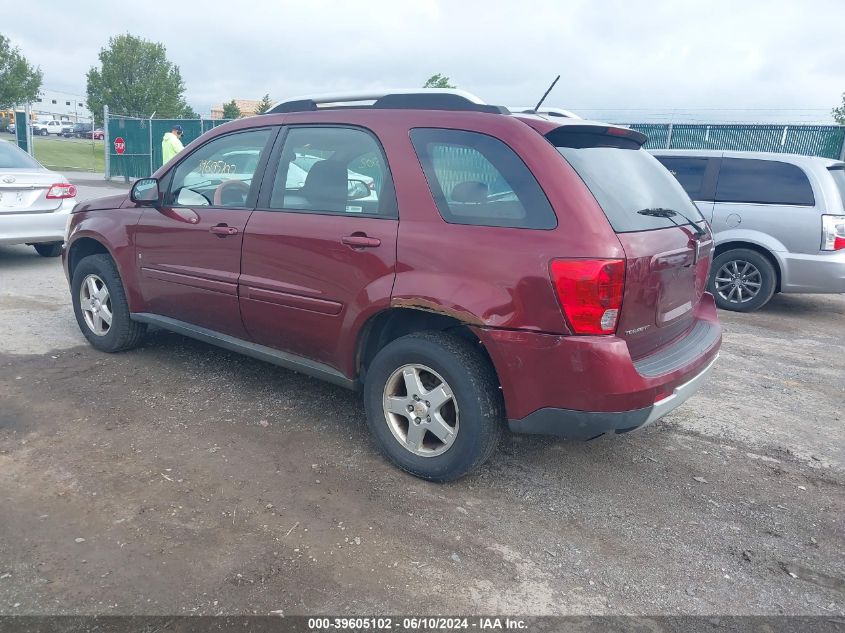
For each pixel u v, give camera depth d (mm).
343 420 4223
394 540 3020
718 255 7941
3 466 3480
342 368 3758
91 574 2697
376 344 3768
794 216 7441
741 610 2691
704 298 4289
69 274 5391
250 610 2545
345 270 3566
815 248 7371
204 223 4266
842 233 7293
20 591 2586
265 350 4195
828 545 3168
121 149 22641
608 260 2891
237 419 4164
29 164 8531
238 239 4066
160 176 4676
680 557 3018
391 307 3389
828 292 7410
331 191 3742
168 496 3275
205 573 2736
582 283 2891
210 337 4480
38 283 7504
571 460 3877
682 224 3617
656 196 3613
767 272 7652
